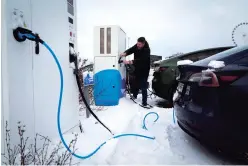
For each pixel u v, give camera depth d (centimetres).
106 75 356
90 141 183
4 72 109
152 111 345
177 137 227
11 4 113
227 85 147
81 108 318
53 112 166
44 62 151
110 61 364
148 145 197
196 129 165
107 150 164
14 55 117
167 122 283
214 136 151
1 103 107
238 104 143
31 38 123
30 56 133
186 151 189
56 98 170
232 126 144
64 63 185
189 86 182
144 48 380
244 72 149
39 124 146
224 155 180
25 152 127
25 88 129
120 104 368
